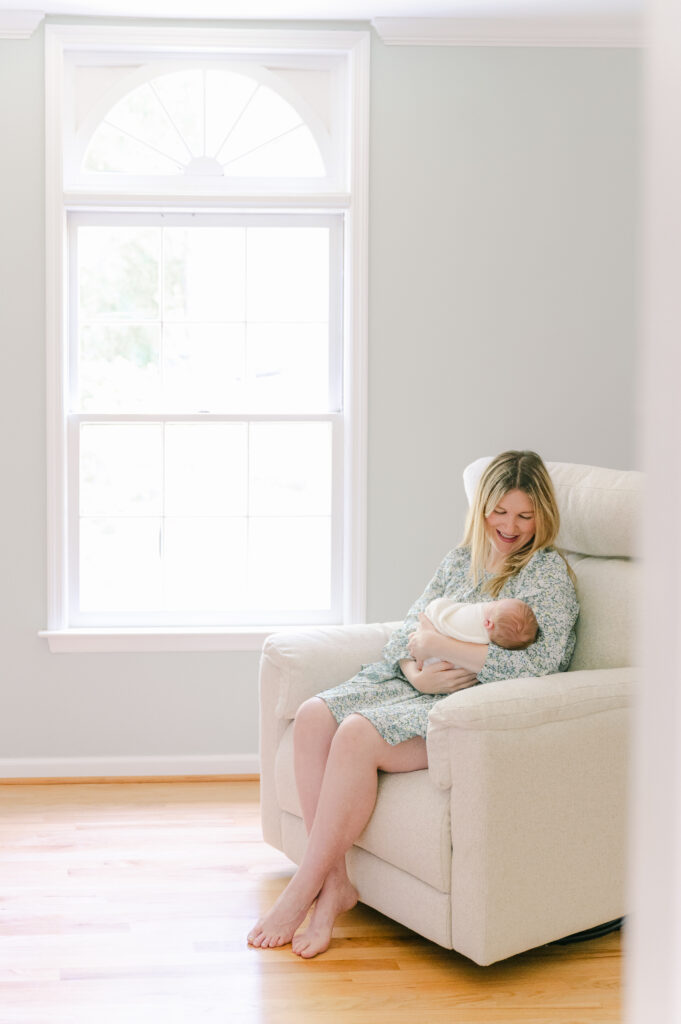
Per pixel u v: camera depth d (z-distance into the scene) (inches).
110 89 145.1
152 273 148.3
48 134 141.3
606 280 148.6
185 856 116.8
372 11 140.5
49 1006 83.0
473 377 148.0
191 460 149.4
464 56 145.1
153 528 149.2
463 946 85.6
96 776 145.6
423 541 148.9
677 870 12.9
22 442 143.6
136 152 146.3
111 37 141.5
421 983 87.7
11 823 127.8
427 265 146.7
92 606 149.2
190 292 149.1
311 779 98.2
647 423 13.2
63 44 141.5
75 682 145.2
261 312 149.9
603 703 89.6
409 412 147.7
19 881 108.8
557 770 86.9
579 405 149.3
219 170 146.8
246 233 149.1
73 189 144.3
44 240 142.4
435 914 87.7
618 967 91.2
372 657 111.7
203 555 150.4
